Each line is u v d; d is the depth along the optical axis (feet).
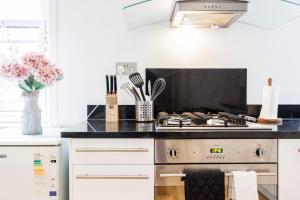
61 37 7.06
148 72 7.06
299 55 7.13
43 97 7.25
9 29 7.31
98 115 7.09
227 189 5.03
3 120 7.33
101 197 5.10
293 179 5.06
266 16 6.45
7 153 5.21
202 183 4.89
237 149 5.03
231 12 5.46
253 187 4.83
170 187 5.06
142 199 5.08
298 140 5.05
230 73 7.09
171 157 5.02
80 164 5.08
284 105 7.09
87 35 7.07
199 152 5.02
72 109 7.13
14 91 7.33
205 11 5.39
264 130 5.09
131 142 5.06
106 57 7.09
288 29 7.13
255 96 7.14
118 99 7.11
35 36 7.35
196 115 6.13
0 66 5.79
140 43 7.09
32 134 5.98
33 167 5.22
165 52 7.11
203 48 7.11
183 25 6.74
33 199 5.25
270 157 5.05
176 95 7.07
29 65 5.73
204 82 7.09
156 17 6.57
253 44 7.11
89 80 7.11
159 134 4.97
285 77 7.14
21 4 7.38
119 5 7.07
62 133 4.99
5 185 5.24
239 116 6.14
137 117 6.60
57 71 6.07
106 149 5.03
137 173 5.07
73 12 7.05
